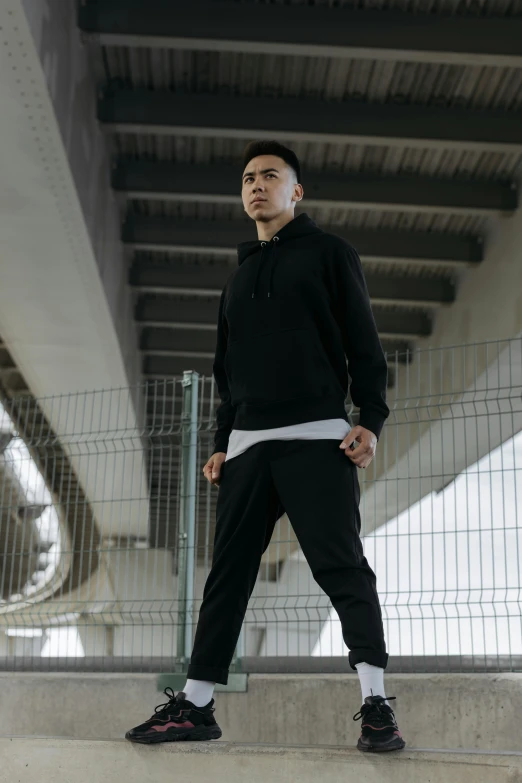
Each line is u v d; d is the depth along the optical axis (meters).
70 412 7.73
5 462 3.52
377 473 3.44
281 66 5.38
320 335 1.76
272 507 1.76
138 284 7.64
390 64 5.32
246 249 1.88
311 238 1.81
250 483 1.73
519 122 5.74
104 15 4.63
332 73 5.43
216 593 1.73
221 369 1.98
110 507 3.40
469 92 5.61
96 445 3.43
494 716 2.97
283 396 1.72
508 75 5.43
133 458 3.42
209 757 1.55
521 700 2.94
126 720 3.37
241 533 1.73
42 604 3.46
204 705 1.69
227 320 1.85
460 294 7.71
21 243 5.30
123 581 3.40
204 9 4.68
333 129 5.63
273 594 3.15
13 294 6.00
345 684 3.18
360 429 1.69
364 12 4.77
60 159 4.45
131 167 6.30
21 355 7.05
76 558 3.38
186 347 8.65
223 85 5.56
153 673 3.39
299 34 4.71
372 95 5.65
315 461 1.67
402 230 7.34
